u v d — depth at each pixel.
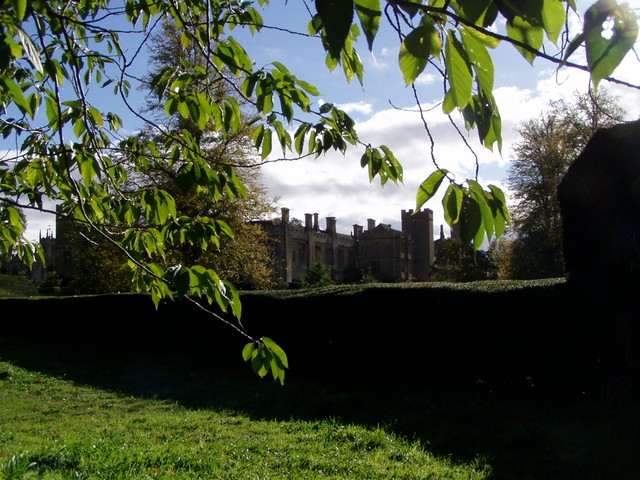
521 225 29.88
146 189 3.11
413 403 7.91
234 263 21.88
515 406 7.40
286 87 2.57
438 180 1.47
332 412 7.73
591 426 6.32
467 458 5.63
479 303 8.44
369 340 9.98
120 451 5.58
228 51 2.89
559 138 26.11
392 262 57.53
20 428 7.00
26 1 1.46
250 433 6.63
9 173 3.39
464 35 1.29
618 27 1.09
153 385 10.30
